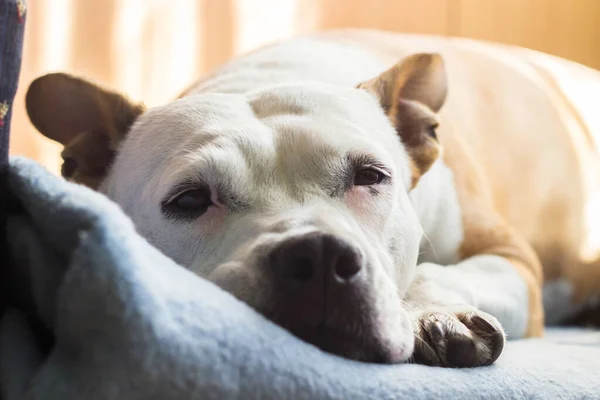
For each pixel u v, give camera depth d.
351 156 0.54
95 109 0.61
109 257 0.35
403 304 0.56
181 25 1.18
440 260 0.74
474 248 0.75
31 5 1.11
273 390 0.37
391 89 0.64
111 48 1.15
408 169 0.64
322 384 0.39
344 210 0.52
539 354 0.52
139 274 0.35
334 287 0.43
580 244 0.93
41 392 0.34
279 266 0.44
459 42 0.99
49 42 1.12
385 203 0.55
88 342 0.35
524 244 0.78
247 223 0.50
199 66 1.19
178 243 0.52
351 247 0.44
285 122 0.55
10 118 0.43
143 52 1.17
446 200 0.74
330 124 0.56
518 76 0.95
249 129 0.54
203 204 0.53
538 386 0.46
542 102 0.94
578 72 1.05
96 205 0.37
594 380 0.48
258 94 0.59
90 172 0.62
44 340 0.39
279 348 0.39
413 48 0.89
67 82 0.58
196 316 0.37
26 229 0.40
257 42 1.21
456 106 0.86
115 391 0.35
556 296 0.93
